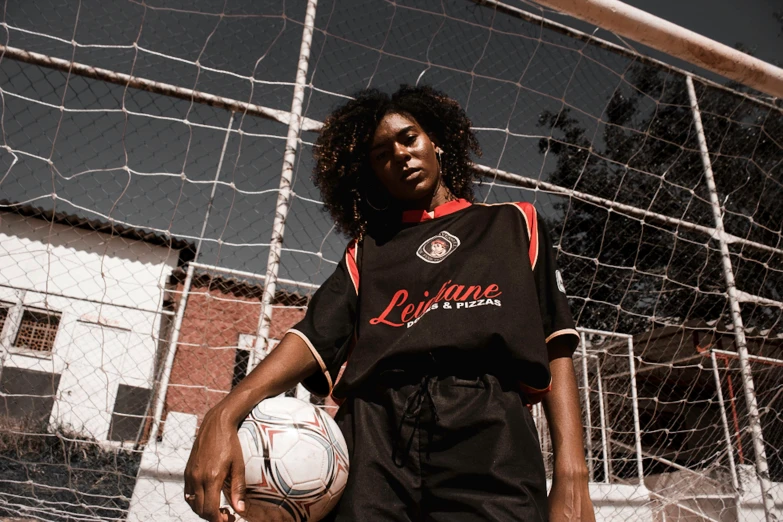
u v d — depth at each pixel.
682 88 3.95
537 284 0.98
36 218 5.12
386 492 0.82
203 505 0.74
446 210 1.11
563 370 0.92
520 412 0.84
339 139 1.38
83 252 5.30
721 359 5.05
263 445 0.83
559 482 0.83
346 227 1.37
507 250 0.97
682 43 2.13
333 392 0.93
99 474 3.17
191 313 3.63
